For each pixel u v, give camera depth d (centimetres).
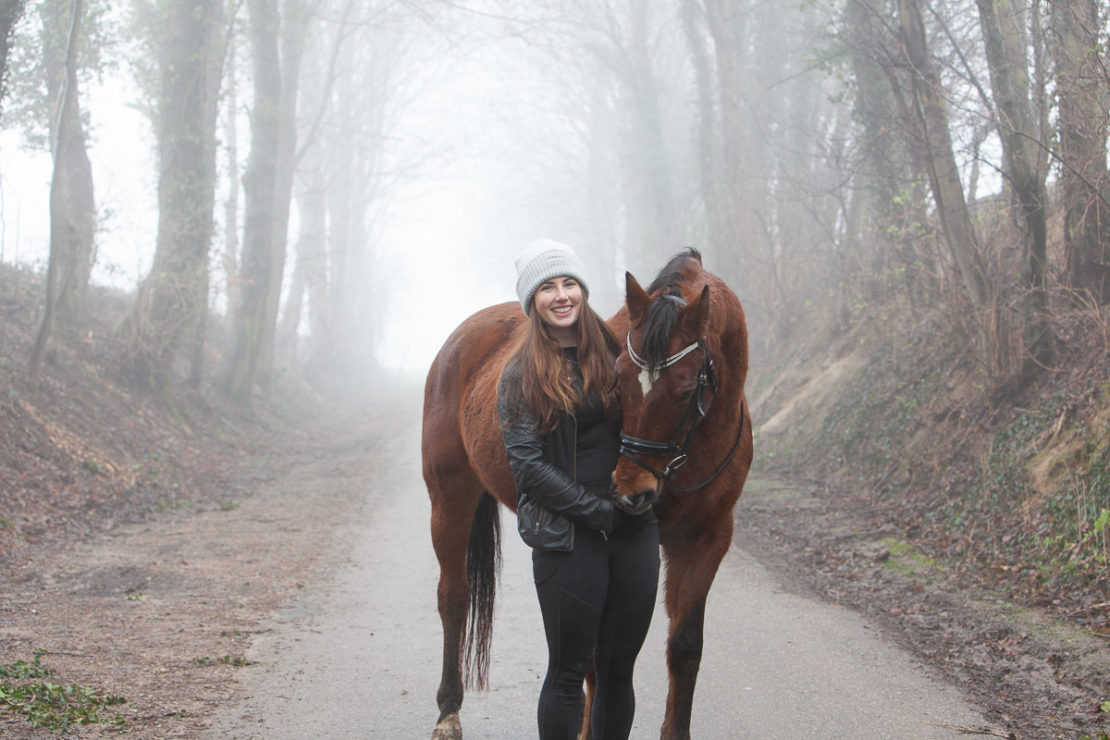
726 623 593
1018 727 403
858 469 1127
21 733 364
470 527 429
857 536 851
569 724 288
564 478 295
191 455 1458
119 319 1847
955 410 1004
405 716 424
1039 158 893
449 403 434
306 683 465
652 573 302
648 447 289
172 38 1702
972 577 674
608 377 312
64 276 1558
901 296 1243
